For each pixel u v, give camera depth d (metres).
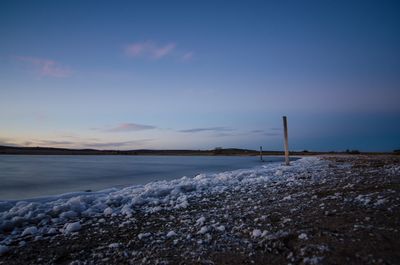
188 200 10.61
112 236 6.21
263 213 7.20
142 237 5.94
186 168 38.81
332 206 6.95
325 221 5.66
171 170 35.50
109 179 24.81
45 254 5.27
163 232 6.24
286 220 6.08
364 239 4.40
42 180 24.34
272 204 8.38
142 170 36.12
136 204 10.12
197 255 4.58
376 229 4.80
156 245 5.30
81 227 7.19
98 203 9.95
